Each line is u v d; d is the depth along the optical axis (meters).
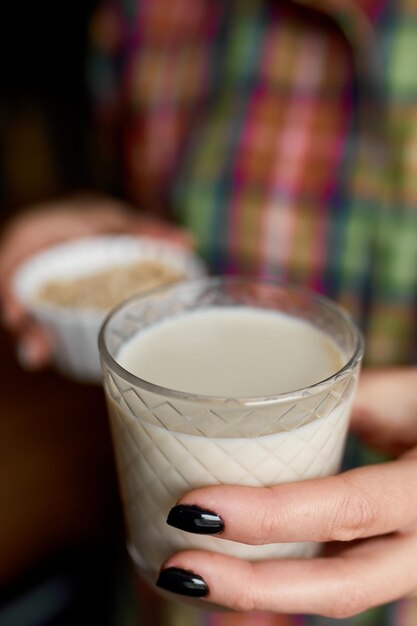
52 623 0.55
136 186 0.60
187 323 0.31
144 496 0.27
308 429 0.25
